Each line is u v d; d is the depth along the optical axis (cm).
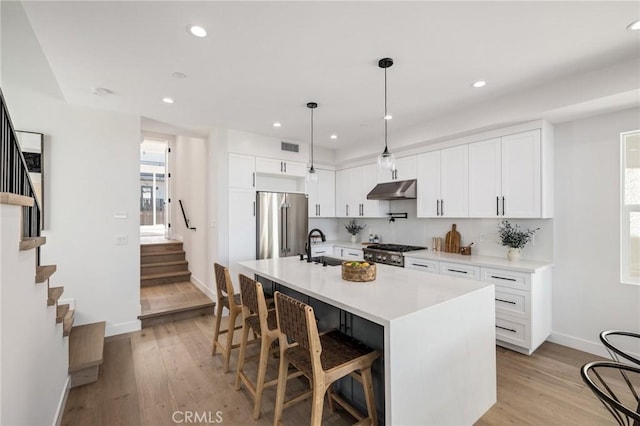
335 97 305
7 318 127
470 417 194
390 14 178
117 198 345
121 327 348
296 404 221
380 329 186
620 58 230
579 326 304
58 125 312
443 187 388
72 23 184
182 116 364
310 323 153
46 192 306
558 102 269
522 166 313
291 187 529
